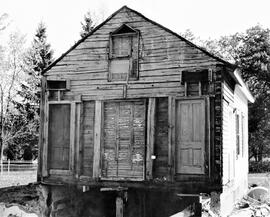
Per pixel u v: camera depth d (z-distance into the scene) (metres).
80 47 14.55
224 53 40.56
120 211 13.66
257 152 36.84
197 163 12.41
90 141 14.04
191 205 13.41
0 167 32.56
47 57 39.22
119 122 13.73
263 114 35.16
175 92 13.00
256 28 36.62
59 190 15.17
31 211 14.42
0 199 15.57
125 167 13.44
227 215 14.15
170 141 12.77
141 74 13.58
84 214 16.58
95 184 13.71
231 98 14.95
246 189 21.78
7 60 33.69
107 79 14.02
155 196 16.12
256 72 35.34
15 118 34.97
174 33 13.22
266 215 15.35
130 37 13.90
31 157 38.72
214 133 12.32
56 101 14.58
